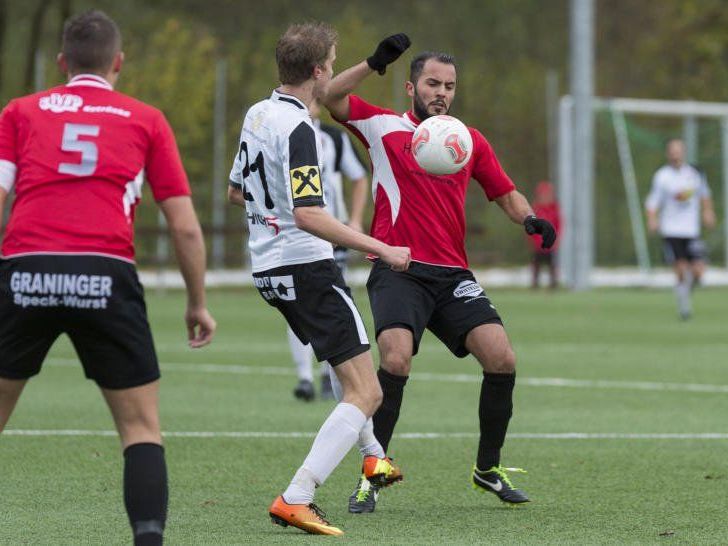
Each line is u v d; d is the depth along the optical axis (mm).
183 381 37312
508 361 19609
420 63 20656
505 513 19156
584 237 85188
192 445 25562
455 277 20281
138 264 81938
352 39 98688
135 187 14445
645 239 96375
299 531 17719
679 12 146875
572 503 19953
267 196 17859
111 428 27719
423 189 20281
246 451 24859
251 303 73438
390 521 18562
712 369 40781
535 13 140875
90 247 14109
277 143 17516
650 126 108375
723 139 96438
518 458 24250
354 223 34062
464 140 19672
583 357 44500
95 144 14312
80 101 14531
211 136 85250
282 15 126625
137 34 101688
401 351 19609
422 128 19781
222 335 53125
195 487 21141
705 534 17609
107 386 14375
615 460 24031
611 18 147500
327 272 17812
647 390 35344
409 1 138000
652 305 71750
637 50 145625
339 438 17484
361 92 90062
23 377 14602
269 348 47719
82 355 14469
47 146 14336
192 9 122125
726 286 92938
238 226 84375
